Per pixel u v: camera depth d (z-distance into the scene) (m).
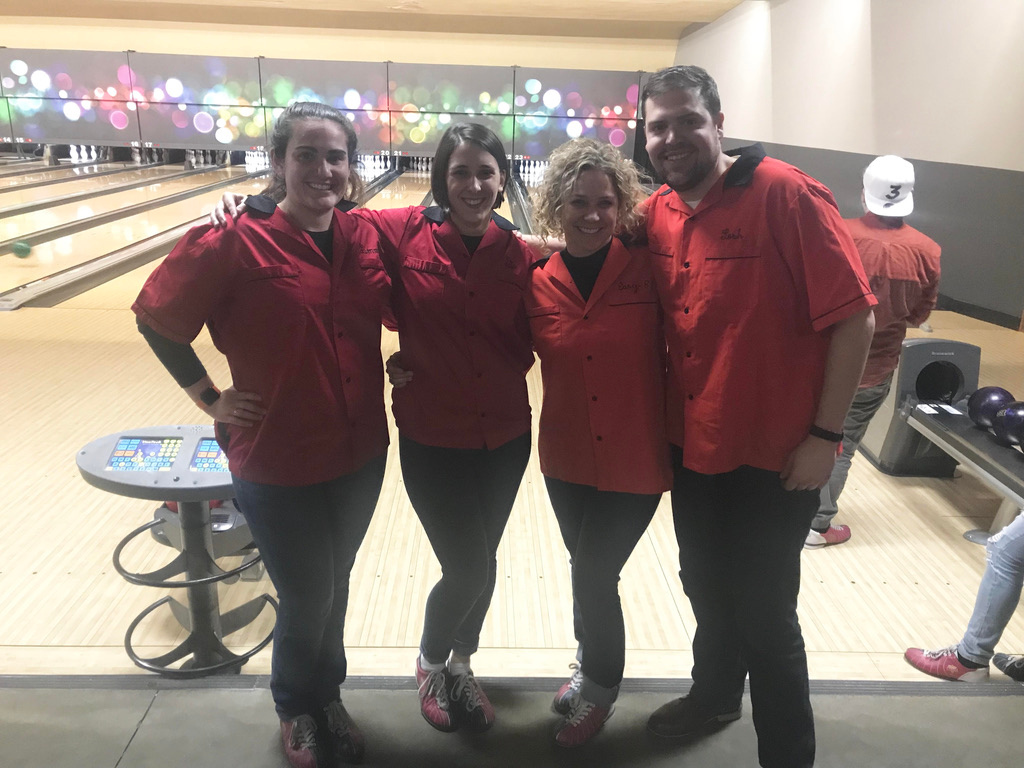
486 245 1.24
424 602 1.94
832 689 1.52
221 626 1.71
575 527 1.36
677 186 1.15
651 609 1.93
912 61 4.45
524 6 7.38
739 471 1.19
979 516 2.43
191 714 1.41
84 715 1.39
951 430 2.32
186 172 9.94
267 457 1.18
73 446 2.74
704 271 1.13
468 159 1.18
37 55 8.83
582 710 1.38
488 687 1.55
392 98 8.88
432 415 1.28
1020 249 3.75
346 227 1.19
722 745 1.39
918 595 2.01
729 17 7.61
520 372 1.34
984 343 3.76
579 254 1.23
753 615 1.24
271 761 1.31
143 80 8.89
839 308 1.05
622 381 1.22
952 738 1.38
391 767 1.33
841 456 2.15
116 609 1.88
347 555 1.31
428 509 1.33
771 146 6.55
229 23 9.22
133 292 4.91
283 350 1.14
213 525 1.70
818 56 5.64
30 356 3.65
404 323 1.28
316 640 1.29
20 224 6.70
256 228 1.12
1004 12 3.69
